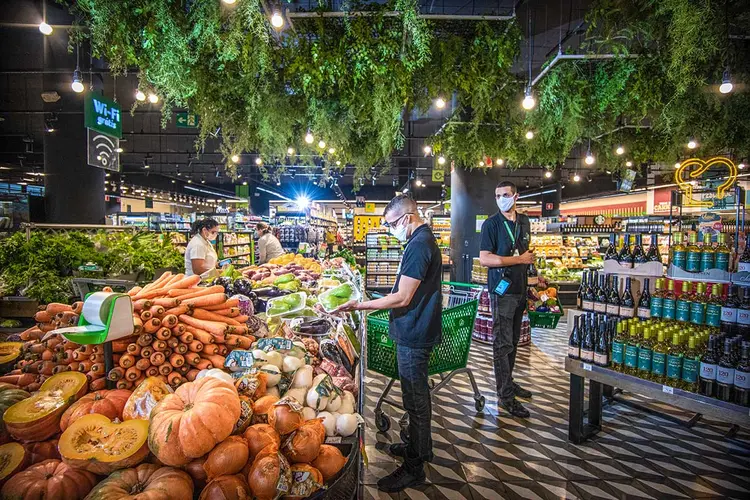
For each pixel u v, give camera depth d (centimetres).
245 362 150
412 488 250
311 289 340
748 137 590
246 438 120
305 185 2784
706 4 343
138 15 356
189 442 108
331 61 413
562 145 637
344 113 530
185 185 2523
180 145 1741
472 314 333
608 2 423
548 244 1157
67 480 107
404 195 253
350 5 396
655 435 318
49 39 751
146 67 386
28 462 119
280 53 429
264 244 821
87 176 812
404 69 411
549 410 364
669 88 493
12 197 1414
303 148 628
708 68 448
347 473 134
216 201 3183
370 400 393
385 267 1098
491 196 794
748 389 217
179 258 614
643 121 687
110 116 626
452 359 333
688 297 274
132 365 144
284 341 167
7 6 679
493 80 445
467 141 607
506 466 274
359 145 629
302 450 125
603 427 331
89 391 141
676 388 247
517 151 630
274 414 129
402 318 245
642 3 412
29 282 397
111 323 133
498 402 382
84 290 203
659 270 293
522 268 357
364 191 2795
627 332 284
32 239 435
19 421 120
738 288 240
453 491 247
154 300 159
